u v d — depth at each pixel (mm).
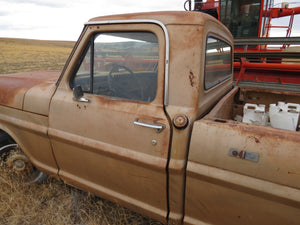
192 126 1339
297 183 1068
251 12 7703
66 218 2125
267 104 2676
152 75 1483
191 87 1351
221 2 8031
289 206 1112
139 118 1458
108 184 1773
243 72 6355
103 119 1604
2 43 63531
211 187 1299
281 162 1100
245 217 1268
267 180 1136
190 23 1326
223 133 1234
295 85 5578
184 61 1345
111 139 1586
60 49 55500
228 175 1216
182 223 1529
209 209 1372
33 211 2209
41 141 2010
